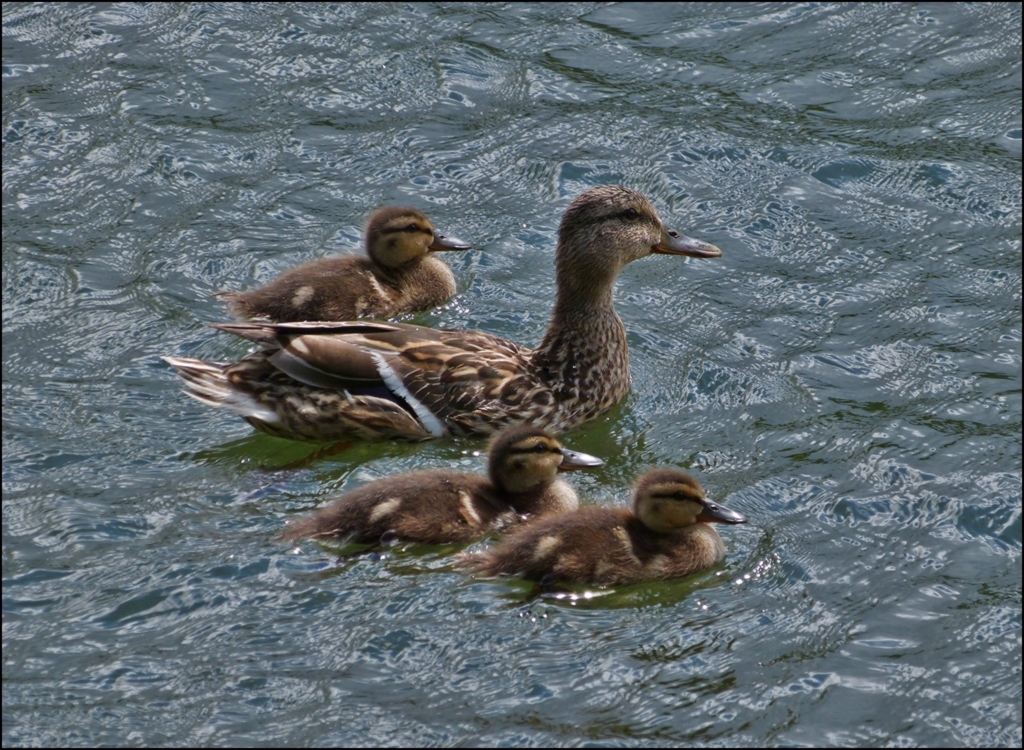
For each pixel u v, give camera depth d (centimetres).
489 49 2078
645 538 1167
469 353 1384
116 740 959
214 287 1606
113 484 1248
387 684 1011
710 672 1036
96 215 1720
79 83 1970
